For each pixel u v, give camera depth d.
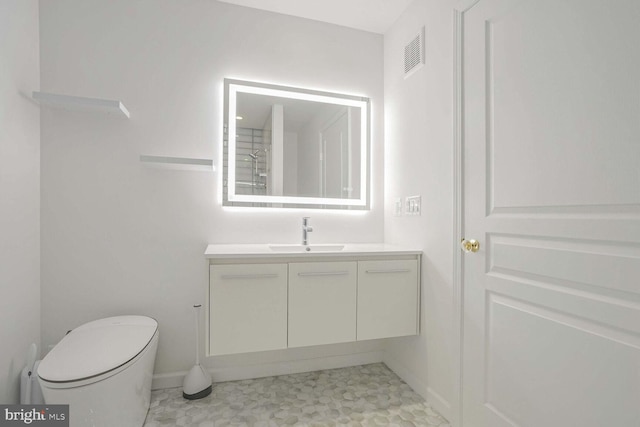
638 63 0.89
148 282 1.88
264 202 2.08
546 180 1.14
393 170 2.20
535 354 1.18
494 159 1.37
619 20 0.93
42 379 1.13
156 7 1.90
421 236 1.87
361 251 1.74
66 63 1.76
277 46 2.12
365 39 2.30
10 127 1.42
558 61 1.10
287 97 2.14
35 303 1.65
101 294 1.80
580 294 1.03
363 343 2.23
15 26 1.46
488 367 1.39
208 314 1.53
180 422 1.55
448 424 1.57
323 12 2.11
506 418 1.29
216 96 2.00
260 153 2.09
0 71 1.33
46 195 1.72
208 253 1.55
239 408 1.68
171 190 1.91
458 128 1.55
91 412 1.18
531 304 1.20
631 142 0.90
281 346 1.62
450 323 1.61
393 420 1.59
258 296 1.59
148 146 1.88
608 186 0.95
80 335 1.48
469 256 1.49
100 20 1.81
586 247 1.02
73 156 1.77
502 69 1.33
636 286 0.88
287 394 1.82
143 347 1.42
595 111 0.99
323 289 1.68
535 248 1.18
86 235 1.78
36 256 1.67
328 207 2.21
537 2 1.18
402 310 1.82
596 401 0.98
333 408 1.69
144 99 1.88
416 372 1.88
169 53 1.92
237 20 2.04
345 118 2.26
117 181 1.83
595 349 0.99
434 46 1.77
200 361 1.94
